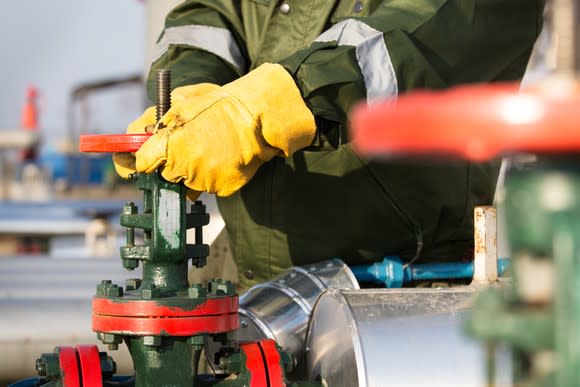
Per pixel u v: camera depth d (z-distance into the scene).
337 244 2.12
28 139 12.84
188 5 2.31
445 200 2.12
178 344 1.65
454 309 1.71
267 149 1.71
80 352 1.68
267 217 2.16
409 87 1.88
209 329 1.63
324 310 1.80
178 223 1.65
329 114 1.78
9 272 4.28
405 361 1.62
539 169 0.75
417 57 1.88
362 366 1.62
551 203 0.74
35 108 15.45
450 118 0.69
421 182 2.08
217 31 2.24
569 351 0.73
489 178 2.23
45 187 12.48
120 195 12.16
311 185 2.08
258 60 2.21
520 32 2.10
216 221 2.53
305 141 1.76
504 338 0.76
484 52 2.04
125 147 1.63
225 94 1.67
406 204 2.09
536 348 0.75
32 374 2.73
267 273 2.22
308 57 1.80
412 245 2.15
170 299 1.61
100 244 6.18
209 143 1.61
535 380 0.76
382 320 1.68
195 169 1.60
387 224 2.11
